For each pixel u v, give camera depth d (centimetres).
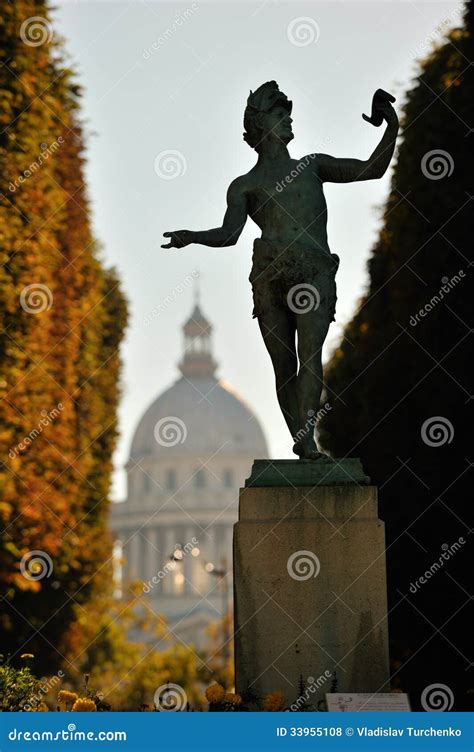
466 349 4169
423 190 4462
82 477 5778
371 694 2128
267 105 2400
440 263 4334
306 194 2362
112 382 6988
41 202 4522
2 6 4309
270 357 2383
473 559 4041
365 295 5172
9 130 4288
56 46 4928
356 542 2220
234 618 2212
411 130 4594
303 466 2264
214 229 2344
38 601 5609
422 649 4134
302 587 2212
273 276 2336
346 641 2200
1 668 2445
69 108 4994
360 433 4644
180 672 9581
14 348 4303
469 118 4362
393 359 4528
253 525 2227
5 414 4294
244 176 2388
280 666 2197
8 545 4409
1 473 4300
